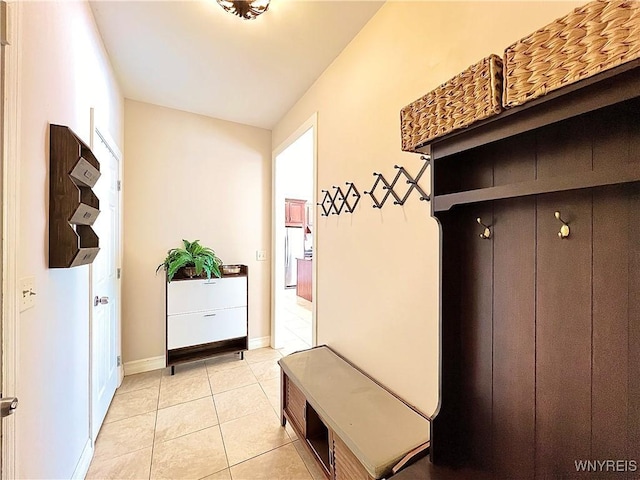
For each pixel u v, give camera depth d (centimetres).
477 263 99
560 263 79
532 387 85
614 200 70
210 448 173
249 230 335
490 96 74
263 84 245
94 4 159
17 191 90
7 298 85
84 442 157
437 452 100
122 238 263
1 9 83
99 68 183
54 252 115
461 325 104
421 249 136
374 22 169
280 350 333
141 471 156
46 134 111
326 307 222
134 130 274
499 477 93
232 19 171
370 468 102
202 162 307
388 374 157
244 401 225
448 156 98
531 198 85
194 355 289
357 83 185
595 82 58
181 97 269
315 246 238
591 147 73
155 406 218
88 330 165
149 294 281
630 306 68
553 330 81
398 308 150
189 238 301
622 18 51
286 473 154
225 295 297
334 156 212
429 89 132
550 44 62
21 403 92
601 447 72
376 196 167
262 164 342
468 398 102
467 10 115
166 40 190
